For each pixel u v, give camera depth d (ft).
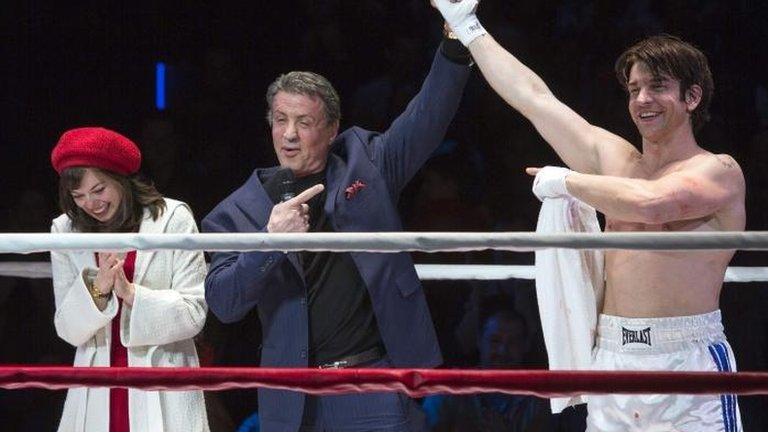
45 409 52.03
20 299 54.75
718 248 26.55
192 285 34.81
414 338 33.42
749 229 57.72
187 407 34.47
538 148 60.64
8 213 60.03
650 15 64.59
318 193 32.60
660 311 31.14
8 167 64.85
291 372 28.68
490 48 33.63
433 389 28.19
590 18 64.64
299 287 33.42
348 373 28.50
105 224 34.76
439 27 64.90
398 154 34.55
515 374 28.02
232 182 61.36
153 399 34.12
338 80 64.90
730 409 30.96
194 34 66.44
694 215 30.40
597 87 62.69
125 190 34.58
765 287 51.06
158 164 59.67
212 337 48.88
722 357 30.94
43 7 65.92
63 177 34.14
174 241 27.45
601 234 26.78
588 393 27.78
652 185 29.99
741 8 64.39
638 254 31.37
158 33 66.28
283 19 67.21
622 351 31.35
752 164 58.44
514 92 33.40
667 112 31.12
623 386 27.68
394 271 33.40
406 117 34.58
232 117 63.57
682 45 31.27
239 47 66.13
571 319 31.99
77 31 66.08
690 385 27.53
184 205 35.60
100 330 34.65
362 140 34.96
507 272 38.75
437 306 54.29
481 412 46.44
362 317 33.60
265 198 33.99
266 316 33.88
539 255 32.42
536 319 52.03
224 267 33.71
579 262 31.94
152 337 33.76
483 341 47.39
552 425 46.24
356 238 27.22
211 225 34.40
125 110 65.51
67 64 65.92
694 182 30.22
